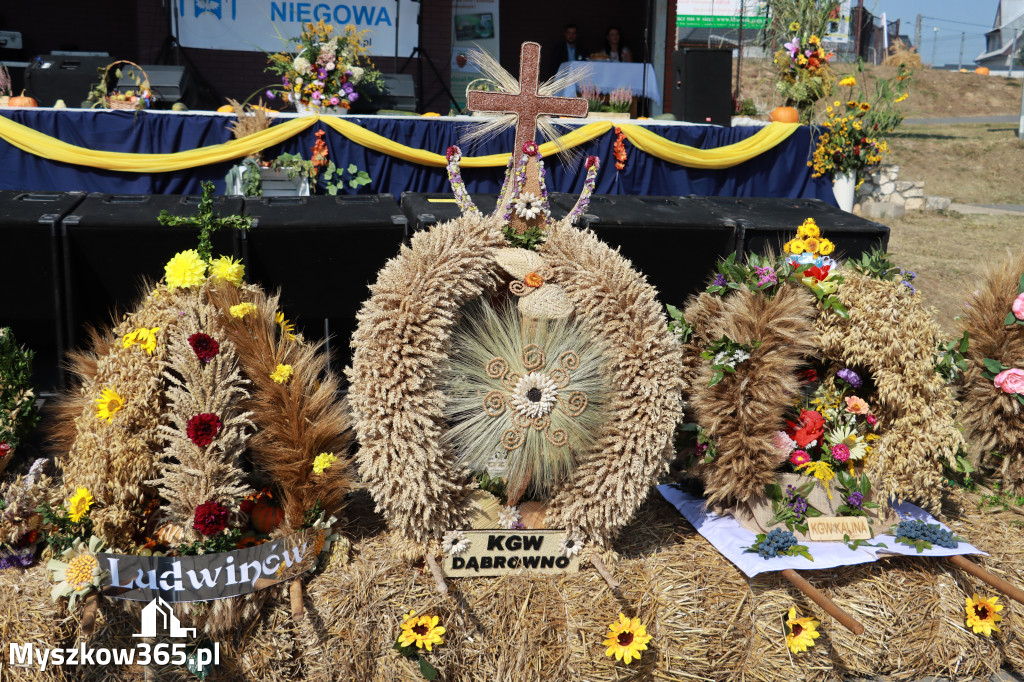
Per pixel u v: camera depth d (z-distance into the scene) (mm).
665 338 2854
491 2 11344
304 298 3742
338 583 2723
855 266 3414
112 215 3562
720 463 3115
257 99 10258
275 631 2646
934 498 3312
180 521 2635
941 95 19828
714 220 4148
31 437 3455
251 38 10125
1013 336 3592
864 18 19062
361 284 3758
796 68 8602
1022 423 3596
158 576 2547
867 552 3027
